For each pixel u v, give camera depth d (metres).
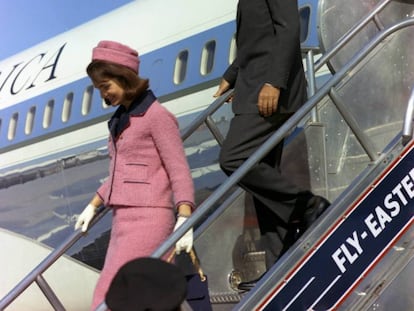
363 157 5.05
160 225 3.69
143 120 3.72
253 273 4.93
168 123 3.72
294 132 5.09
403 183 4.14
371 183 4.04
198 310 3.66
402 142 4.14
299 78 4.31
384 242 4.03
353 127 4.12
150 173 3.75
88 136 12.44
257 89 4.21
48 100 13.52
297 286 3.75
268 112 4.11
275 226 4.38
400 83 5.30
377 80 5.25
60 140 13.04
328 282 3.83
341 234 3.90
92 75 3.75
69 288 8.91
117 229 3.75
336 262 3.86
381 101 5.24
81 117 12.63
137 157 3.75
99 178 9.44
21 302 9.09
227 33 10.37
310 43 8.59
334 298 3.84
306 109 3.97
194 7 11.41
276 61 4.05
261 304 3.65
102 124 12.19
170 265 2.09
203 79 10.37
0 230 9.29
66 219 9.66
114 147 3.86
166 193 3.76
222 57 10.21
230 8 10.68
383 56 5.27
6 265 9.19
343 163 5.06
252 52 4.30
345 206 3.95
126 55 3.74
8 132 14.42
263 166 4.13
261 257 4.93
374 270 3.96
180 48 11.05
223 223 4.91
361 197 3.99
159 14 12.14
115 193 3.75
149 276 2.06
